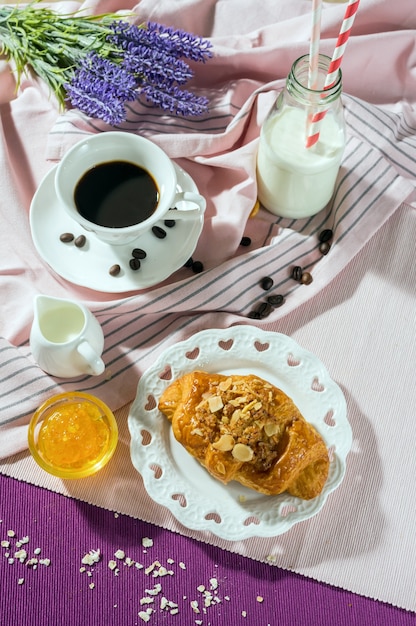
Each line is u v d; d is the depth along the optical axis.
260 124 0.81
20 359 0.74
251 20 0.86
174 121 0.82
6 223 0.78
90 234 0.76
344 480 0.73
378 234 0.80
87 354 0.69
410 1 0.81
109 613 0.70
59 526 0.72
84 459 0.71
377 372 0.76
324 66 0.72
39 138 0.81
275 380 0.74
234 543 0.71
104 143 0.73
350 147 0.81
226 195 0.81
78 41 0.78
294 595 0.71
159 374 0.73
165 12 0.83
